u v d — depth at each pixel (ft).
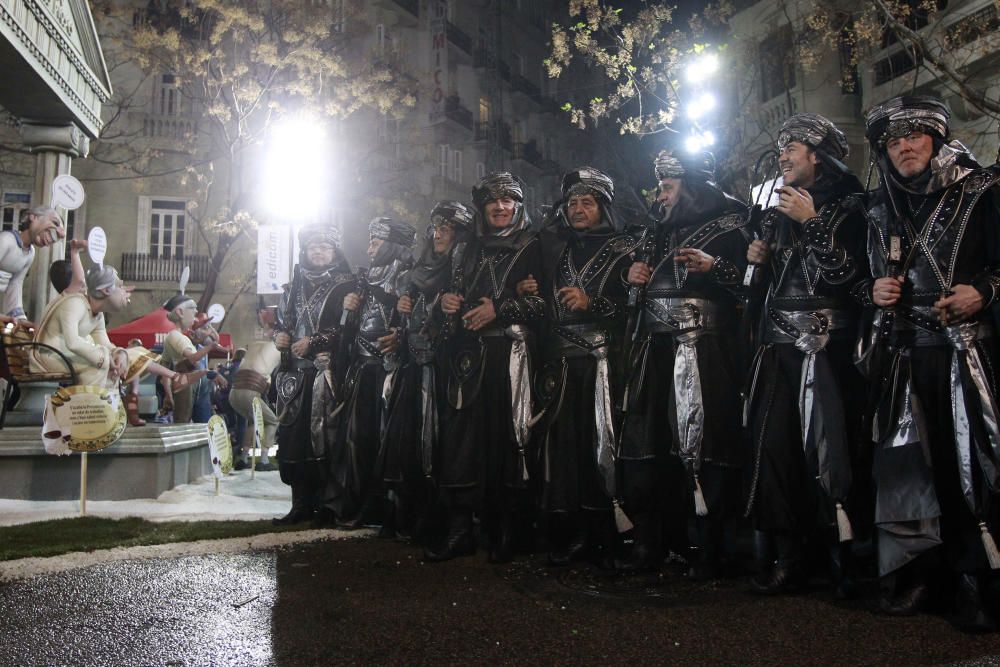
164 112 87.71
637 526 12.94
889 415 10.03
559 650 8.57
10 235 26.45
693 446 11.96
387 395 16.11
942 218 10.23
